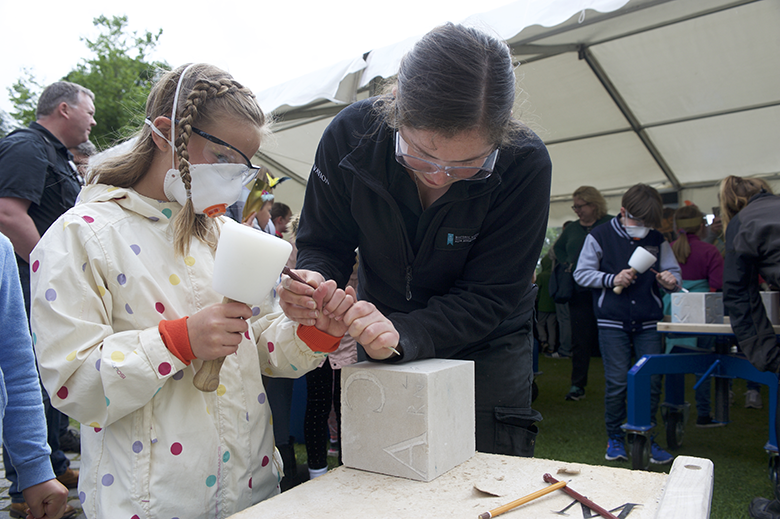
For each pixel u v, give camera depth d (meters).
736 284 2.36
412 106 1.07
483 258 1.45
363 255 1.62
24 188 2.45
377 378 1.10
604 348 3.31
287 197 7.47
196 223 1.24
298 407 3.61
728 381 3.39
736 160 6.08
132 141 1.20
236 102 1.13
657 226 3.32
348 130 1.45
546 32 3.78
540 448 3.40
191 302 1.17
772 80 4.35
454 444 1.13
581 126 5.60
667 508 0.84
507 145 1.35
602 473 1.04
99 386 0.98
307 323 1.19
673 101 4.90
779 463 2.51
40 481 1.26
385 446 1.09
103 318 1.06
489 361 1.58
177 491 1.07
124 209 1.15
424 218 1.41
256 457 1.22
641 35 3.93
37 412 1.27
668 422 3.32
